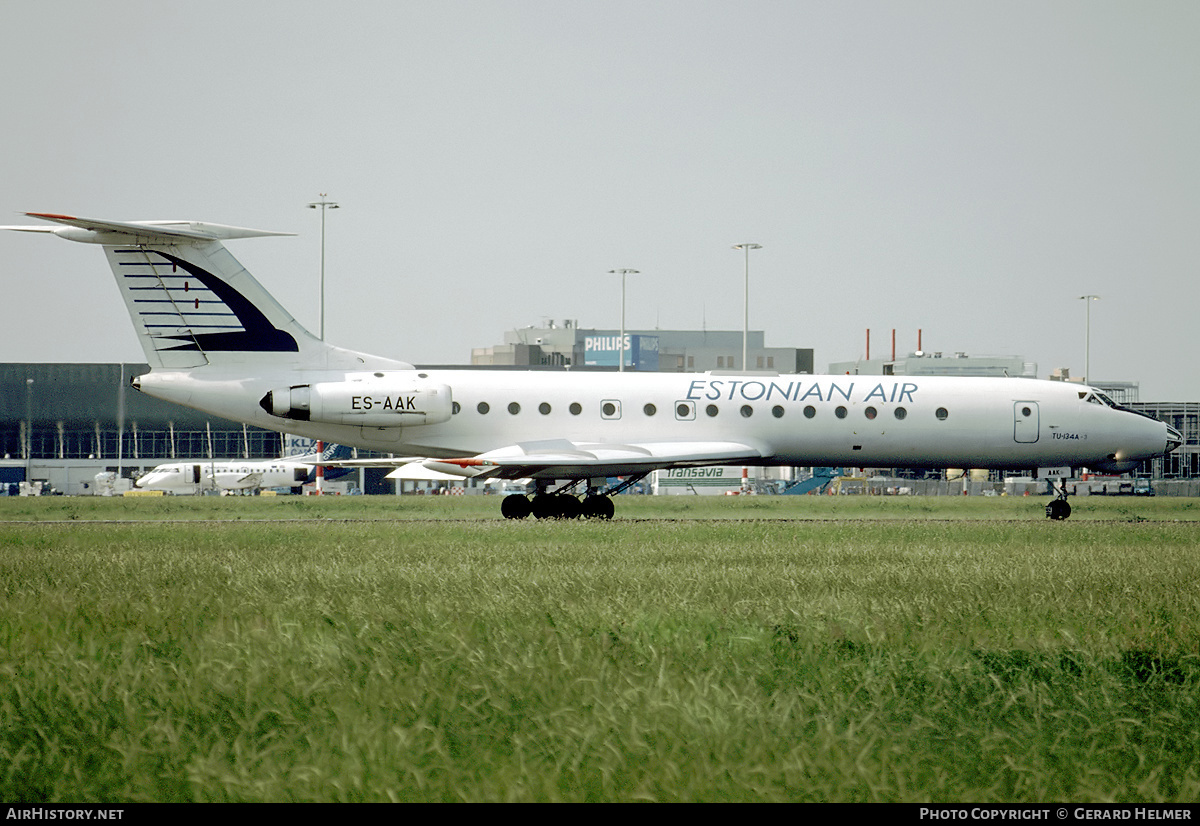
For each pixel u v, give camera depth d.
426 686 32.81
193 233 104.94
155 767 26.91
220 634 39.97
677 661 36.72
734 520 120.88
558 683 33.28
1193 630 43.66
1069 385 123.19
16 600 49.84
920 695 33.62
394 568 61.62
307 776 25.52
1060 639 42.09
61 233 104.81
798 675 35.62
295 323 110.31
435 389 110.62
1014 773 27.38
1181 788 27.11
